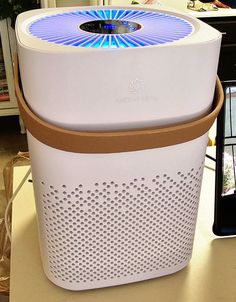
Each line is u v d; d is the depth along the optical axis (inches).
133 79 17.3
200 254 27.3
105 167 19.6
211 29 19.3
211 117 19.9
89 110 17.8
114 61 16.6
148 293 24.3
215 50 18.2
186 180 21.8
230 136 26.6
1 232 35.9
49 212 21.5
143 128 19.0
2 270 33.4
